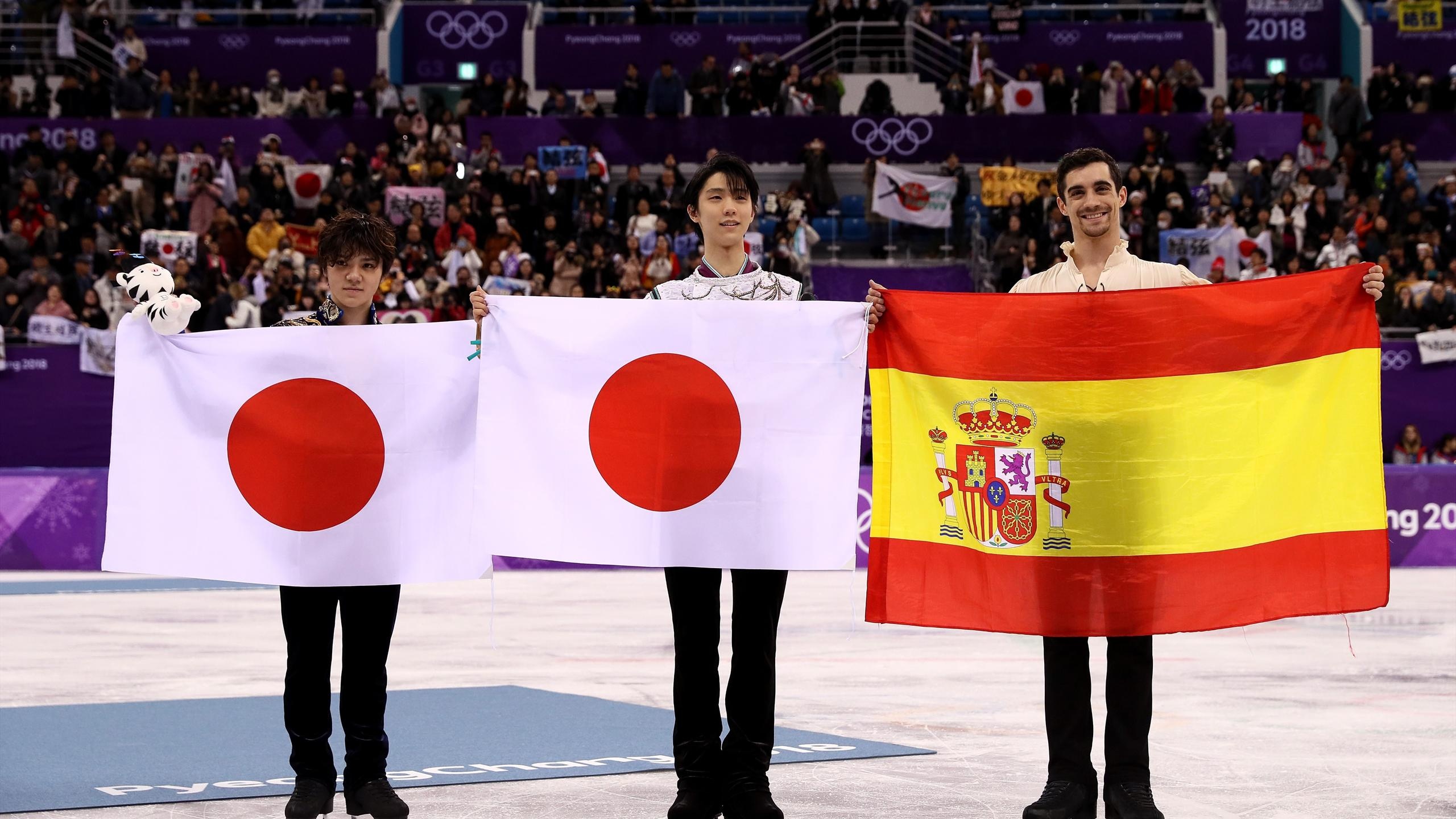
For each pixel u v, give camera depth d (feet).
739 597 14.37
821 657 26.73
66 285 56.95
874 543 14.56
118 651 27.22
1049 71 73.20
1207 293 14.05
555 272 58.23
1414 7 77.00
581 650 27.78
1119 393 14.11
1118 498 14.03
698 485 14.46
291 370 14.43
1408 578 44.29
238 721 19.71
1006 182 64.64
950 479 14.44
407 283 55.01
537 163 68.18
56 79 75.92
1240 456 14.02
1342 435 13.97
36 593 39.32
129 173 64.69
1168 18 81.56
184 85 75.66
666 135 69.15
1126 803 13.44
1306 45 77.71
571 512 14.51
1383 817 14.19
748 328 14.56
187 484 14.49
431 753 17.51
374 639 13.89
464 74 77.77
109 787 15.46
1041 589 14.05
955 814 14.32
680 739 13.85
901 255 67.41
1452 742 18.24
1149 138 65.51
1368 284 13.78
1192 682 23.56
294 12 80.12
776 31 77.25
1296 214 63.10
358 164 66.28
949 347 14.46
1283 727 19.27
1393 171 65.92
